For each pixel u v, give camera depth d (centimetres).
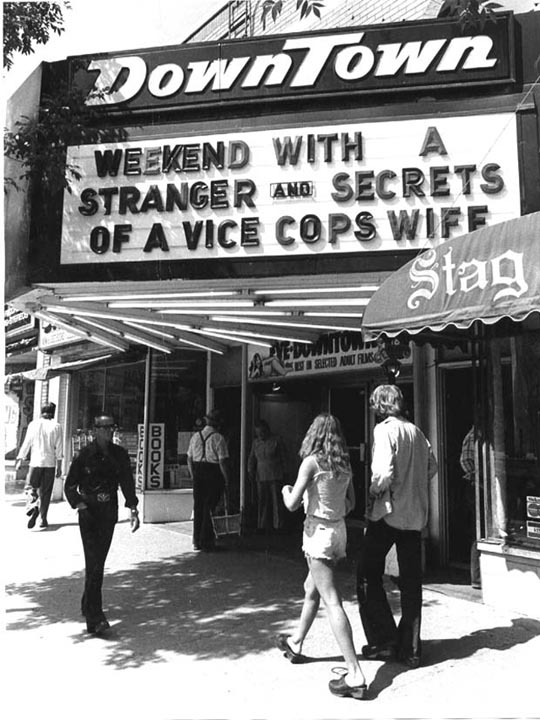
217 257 675
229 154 683
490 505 605
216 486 871
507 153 633
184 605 605
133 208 695
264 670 448
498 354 620
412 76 659
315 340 973
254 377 1098
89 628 522
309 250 658
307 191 664
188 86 702
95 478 538
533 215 455
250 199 673
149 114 711
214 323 841
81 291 723
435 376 796
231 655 477
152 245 688
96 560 530
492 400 614
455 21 654
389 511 450
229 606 600
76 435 1430
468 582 681
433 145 647
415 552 462
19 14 620
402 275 530
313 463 430
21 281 711
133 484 561
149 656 477
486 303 467
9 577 720
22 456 1045
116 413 1267
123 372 1260
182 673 445
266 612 580
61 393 1466
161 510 1105
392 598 614
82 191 707
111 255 696
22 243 712
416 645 450
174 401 1159
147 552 849
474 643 494
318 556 422
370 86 666
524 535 583
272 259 664
